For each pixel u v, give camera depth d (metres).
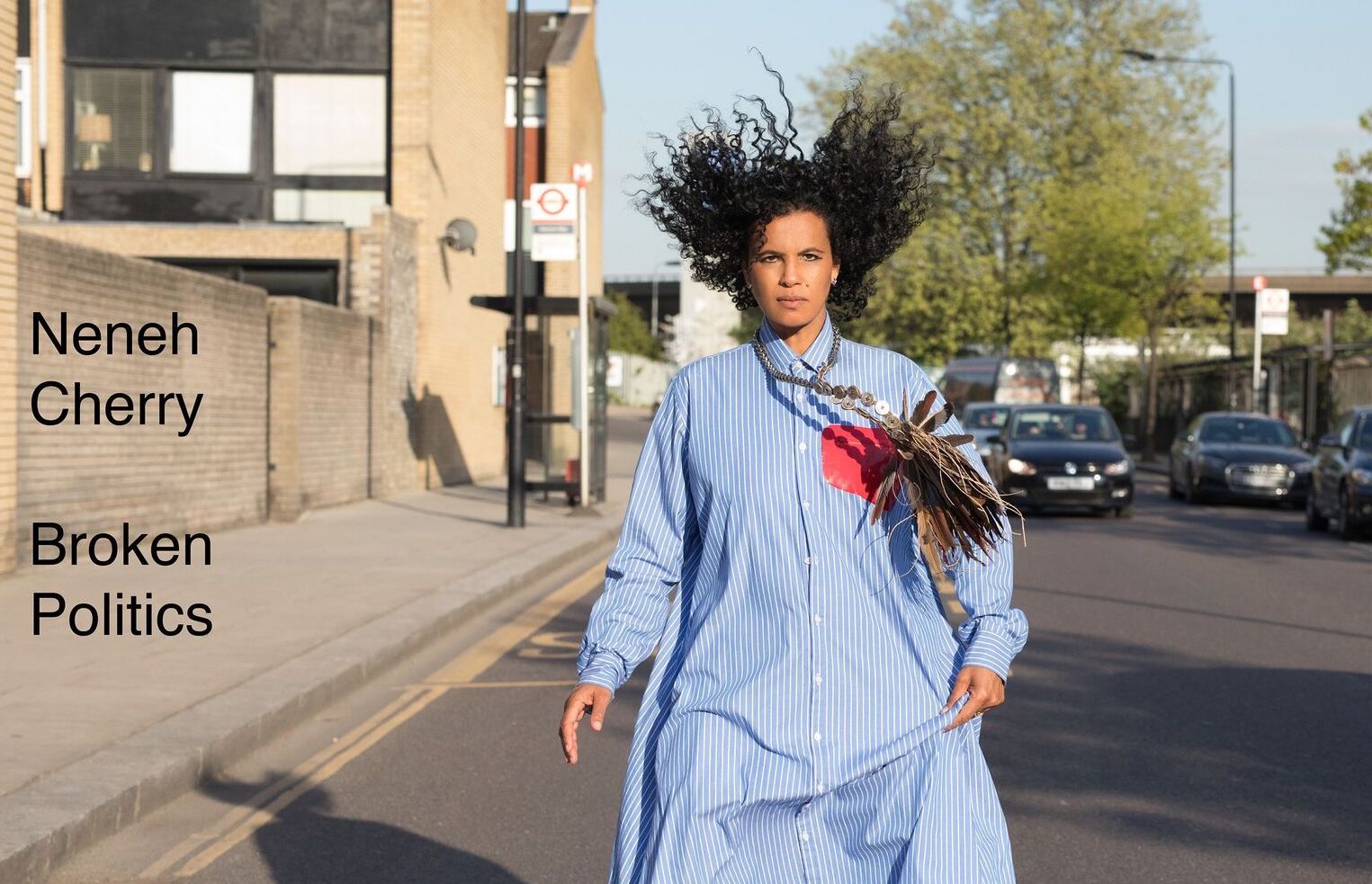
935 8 51.84
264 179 26.39
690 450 3.27
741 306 3.65
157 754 6.64
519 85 19.86
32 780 6.16
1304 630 11.52
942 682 3.21
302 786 6.81
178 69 26.34
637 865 3.23
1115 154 47.97
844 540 3.16
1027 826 6.08
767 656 3.16
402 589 12.67
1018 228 50.56
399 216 25.16
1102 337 51.12
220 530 17.98
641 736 3.30
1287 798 6.53
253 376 19.02
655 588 3.33
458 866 5.62
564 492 23.56
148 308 15.81
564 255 20.84
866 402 3.21
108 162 26.34
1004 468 23.66
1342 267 30.09
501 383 32.38
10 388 12.71
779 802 3.12
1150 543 19.08
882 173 3.43
